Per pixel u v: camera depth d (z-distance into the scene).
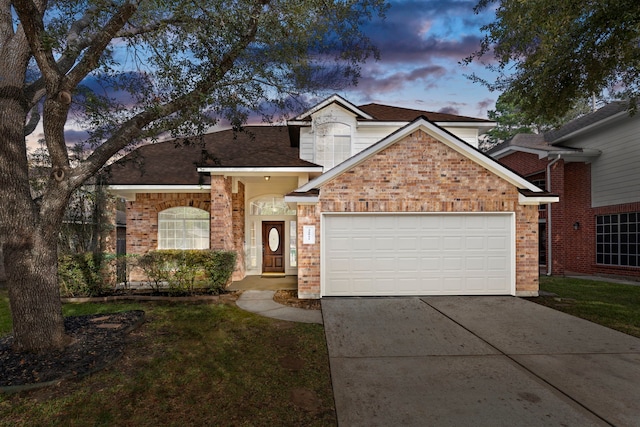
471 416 3.71
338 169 9.07
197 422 3.64
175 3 5.69
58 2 6.39
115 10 5.70
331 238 9.26
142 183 11.64
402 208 9.16
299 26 6.54
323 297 9.20
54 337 5.16
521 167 16.86
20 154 5.10
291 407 3.96
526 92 10.05
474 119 13.99
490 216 9.35
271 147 13.84
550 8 7.84
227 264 9.88
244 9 6.03
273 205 14.06
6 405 3.88
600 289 10.75
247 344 5.89
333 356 5.37
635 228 12.89
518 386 4.38
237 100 6.88
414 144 9.20
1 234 5.01
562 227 14.41
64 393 4.16
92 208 11.08
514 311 7.84
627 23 7.54
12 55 5.13
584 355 5.38
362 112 13.03
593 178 14.59
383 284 9.27
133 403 3.98
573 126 15.96
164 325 6.90
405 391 4.27
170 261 9.50
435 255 9.30
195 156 13.62
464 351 5.56
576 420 3.62
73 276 9.26
